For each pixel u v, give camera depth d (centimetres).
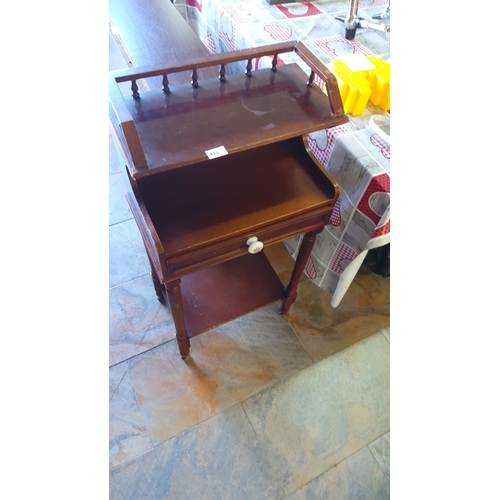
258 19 131
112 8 130
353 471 114
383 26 128
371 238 100
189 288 129
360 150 97
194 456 112
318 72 79
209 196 89
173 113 76
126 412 119
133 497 105
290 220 90
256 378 128
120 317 138
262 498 107
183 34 123
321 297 149
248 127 75
